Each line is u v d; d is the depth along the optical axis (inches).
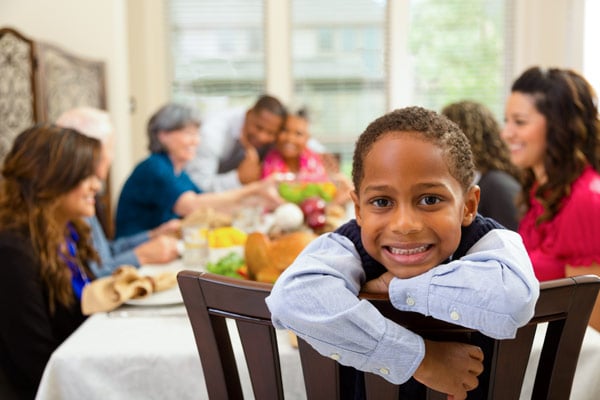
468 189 30.5
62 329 57.5
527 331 30.6
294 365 42.9
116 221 108.0
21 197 57.8
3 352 54.1
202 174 139.1
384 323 28.4
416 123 28.7
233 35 177.6
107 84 141.4
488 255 29.1
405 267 29.5
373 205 29.5
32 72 113.4
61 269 57.1
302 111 131.6
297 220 81.1
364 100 180.2
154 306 53.5
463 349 29.9
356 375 35.1
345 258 31.7
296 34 177.9
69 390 43.8
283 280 29.8
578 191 56.9
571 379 32.4
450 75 178.7
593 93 60.2
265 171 125.9
